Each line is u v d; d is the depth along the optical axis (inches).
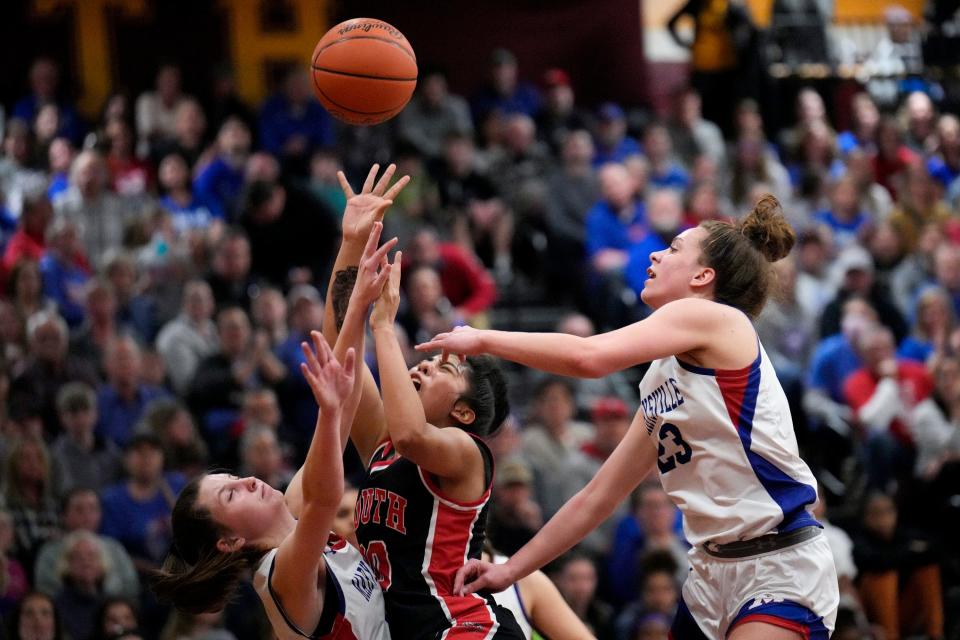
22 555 366.0
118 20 714.8
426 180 605.0
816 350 510.9
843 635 367.9
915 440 474.6
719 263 187.9
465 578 189.9
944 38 778.2
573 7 781.9
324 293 490.3
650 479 400.5
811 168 642.2
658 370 187.5
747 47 722.2
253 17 731.4
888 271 577.9
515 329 566.9
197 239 507.5
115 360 422.9
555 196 598.9
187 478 395.5
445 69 693.3
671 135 685.3
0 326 439.8
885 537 417.1
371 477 195.3
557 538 196.1
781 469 181.5
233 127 594.2
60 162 585.6
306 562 173.2
